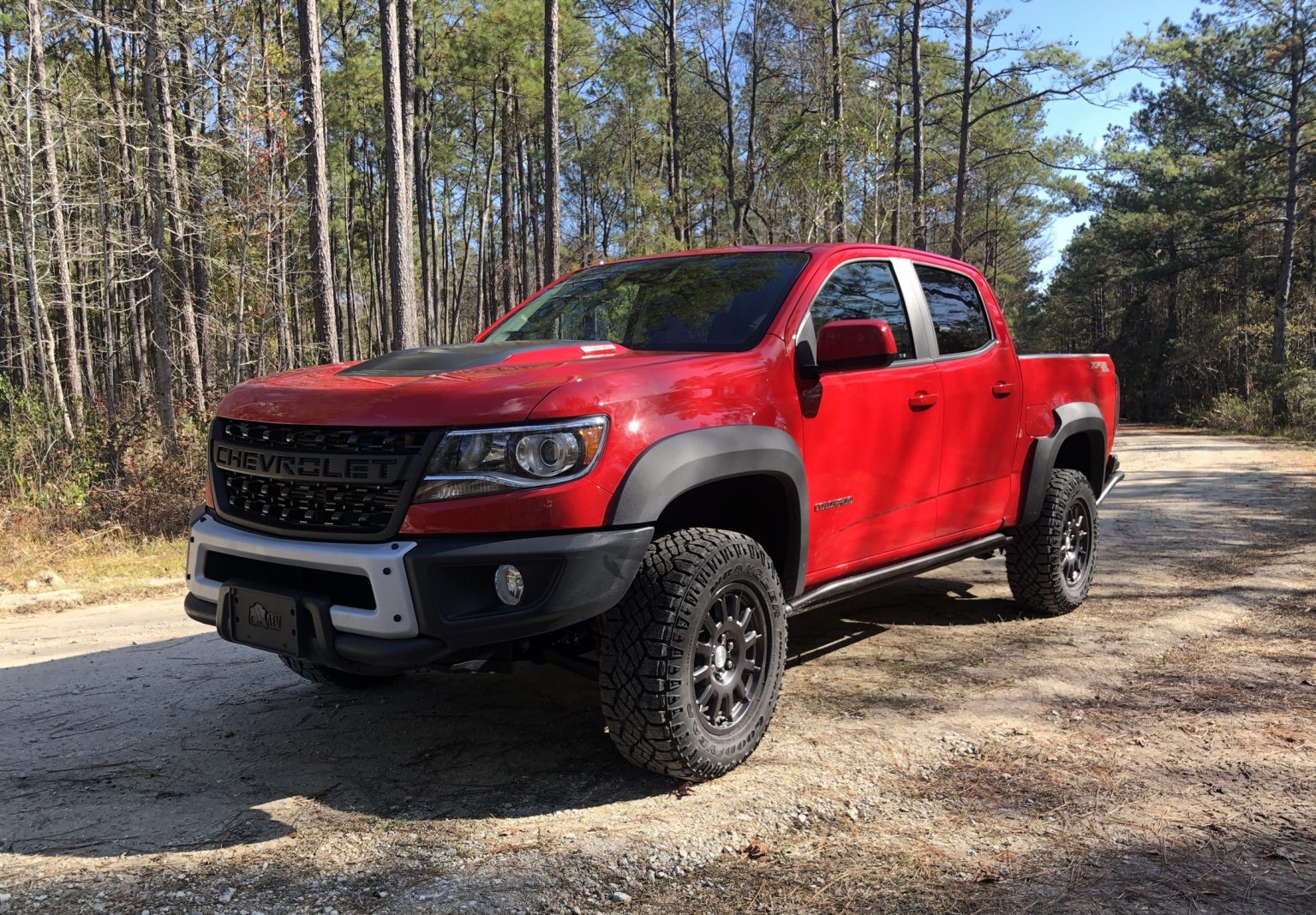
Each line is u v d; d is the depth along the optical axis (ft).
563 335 13.42
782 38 120.47
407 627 8.72
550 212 61.98
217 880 8.09
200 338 69.26
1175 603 18.20
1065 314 200.13
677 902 7.69
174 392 58.23
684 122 134.72
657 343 12.21
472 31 112.37
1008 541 16.24
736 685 10.31
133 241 65.98
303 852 8.60
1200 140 117.39
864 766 10.50
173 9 51.80
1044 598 16.90
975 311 15.81
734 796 9.72
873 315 13.28
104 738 11.84
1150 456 54.90
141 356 92.53
